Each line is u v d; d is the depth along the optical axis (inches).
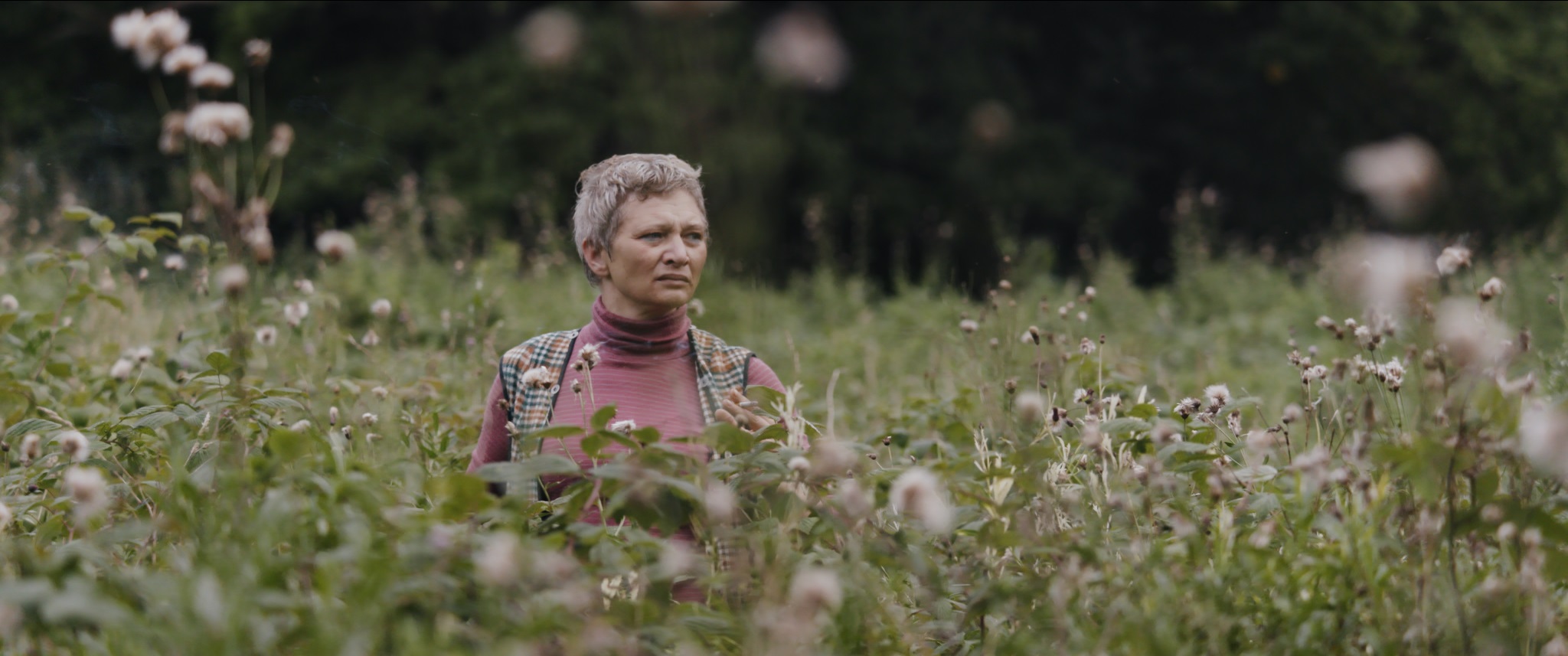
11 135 628.7
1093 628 84.0
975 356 169.2
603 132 621.0
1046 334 143.4
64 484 109.5
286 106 638.5
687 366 119.0
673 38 594.6
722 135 590.9
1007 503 96.4
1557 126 767.1
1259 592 89.6
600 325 118.5
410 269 384.5
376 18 646.5
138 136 630.5
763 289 325.4
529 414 117.3
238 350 112.7
